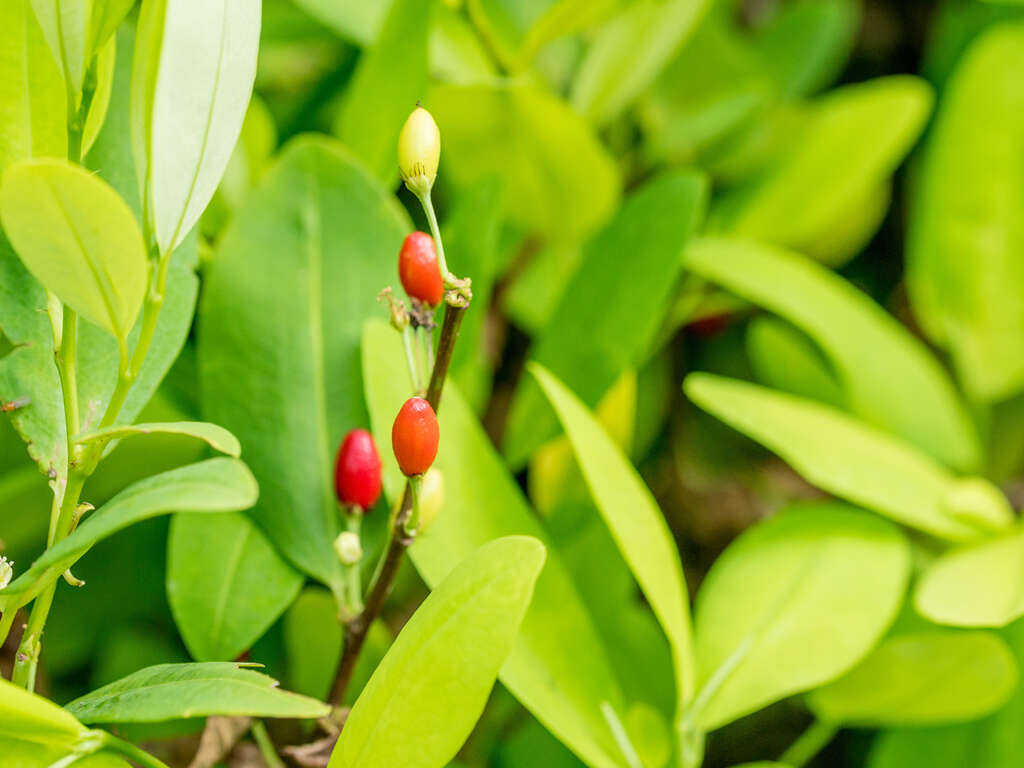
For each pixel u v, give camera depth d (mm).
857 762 427
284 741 357
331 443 357
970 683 370
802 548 381
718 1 487
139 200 338
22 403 321
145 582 398
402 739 308
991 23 511
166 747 353
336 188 365
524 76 403
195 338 379
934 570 375
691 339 498
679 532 482
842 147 465
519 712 394
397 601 396
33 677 311
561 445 390
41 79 315
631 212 387
